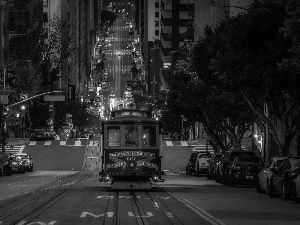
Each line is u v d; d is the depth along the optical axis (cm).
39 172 10231
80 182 6556
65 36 16800
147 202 3900
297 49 4591
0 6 16562
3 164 8288
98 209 3428
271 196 4369
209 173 7394
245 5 11400
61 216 3066
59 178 7638
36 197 4328
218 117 8712
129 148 4850
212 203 3891
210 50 6462
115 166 4844
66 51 16812
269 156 7512
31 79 14588
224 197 4403
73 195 4519
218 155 7456
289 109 6019
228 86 6506
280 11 5522
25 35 17425
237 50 5634
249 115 8225
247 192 4972
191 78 8731
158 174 4859
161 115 17200
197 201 4044
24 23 18162
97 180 7056
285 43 5434
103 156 4859
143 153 4850
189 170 9150
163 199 4147
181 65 9244
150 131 4872
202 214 3181
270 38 5522
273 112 6203
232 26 5675
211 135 10025
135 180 4912
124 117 4975
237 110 8262
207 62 7262
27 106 14950
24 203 3834
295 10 4578
